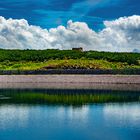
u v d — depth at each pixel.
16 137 28.47
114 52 103.00
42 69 79.50
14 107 41.69
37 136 28.83
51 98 49.50
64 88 62.66
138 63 92.44
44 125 32.34
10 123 32.97
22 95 52.75
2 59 97.94
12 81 74.56
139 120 34.12
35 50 110.38
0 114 37.12
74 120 34.31
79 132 30.00
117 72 72.31
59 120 34.22
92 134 29.31
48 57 99.31
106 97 50.50
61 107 41.84
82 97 50.66
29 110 39.66
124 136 28.75
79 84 70.69
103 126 31.84
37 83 73.31
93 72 73.31
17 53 103.56
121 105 43.16
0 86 66.88
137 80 70.88
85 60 90.62
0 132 29.89
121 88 62.38
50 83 73.19
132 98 49.22
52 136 28.81
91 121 33.78
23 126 31.80
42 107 41.81
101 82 72.19
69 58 97.31
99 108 41.00
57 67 83.69
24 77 74.44
